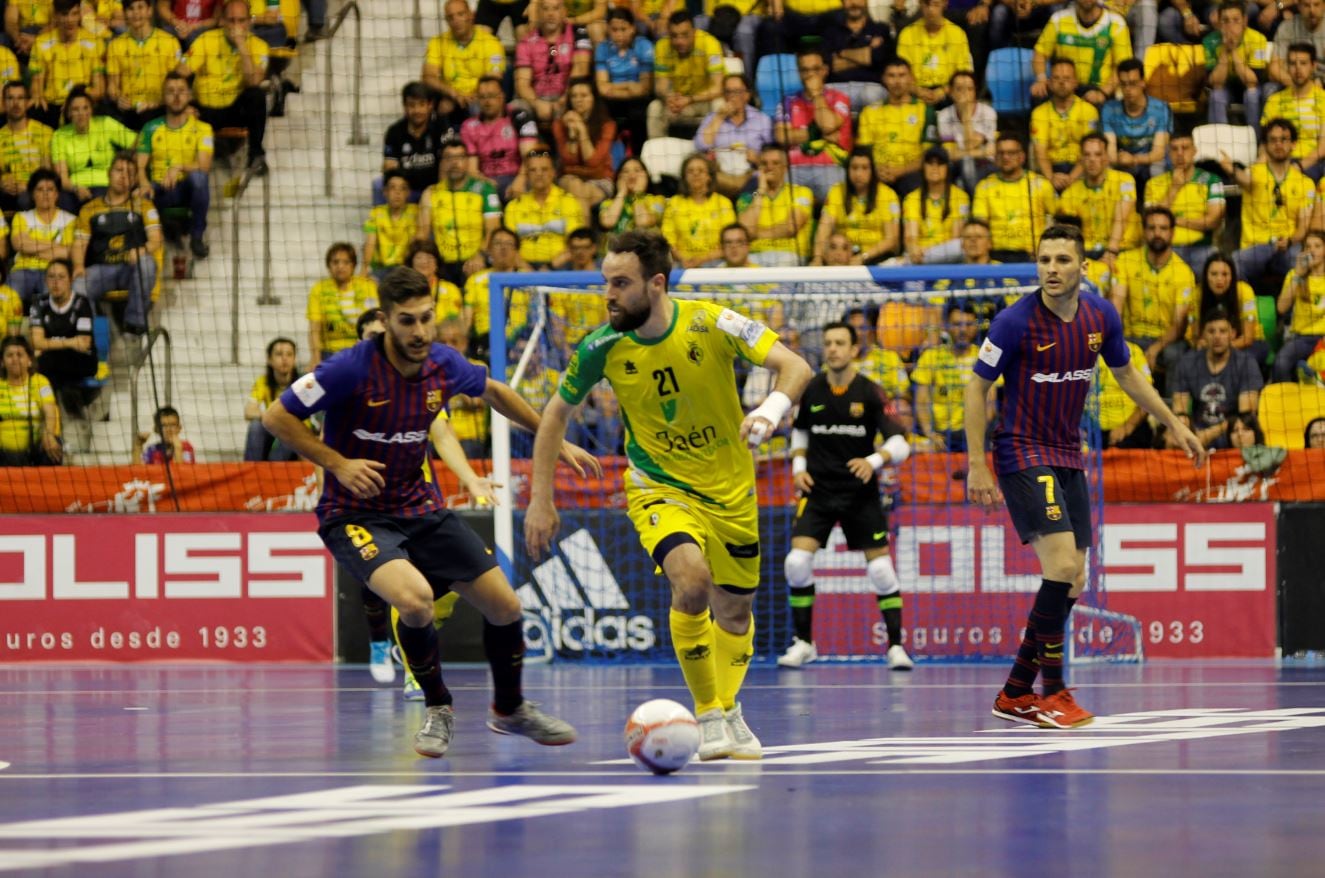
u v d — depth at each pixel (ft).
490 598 54.54
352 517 54.60
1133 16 135.33
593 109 135.85
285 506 115.14
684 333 50.98
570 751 54.60
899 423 100.63
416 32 147.13
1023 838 33.78
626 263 49.67
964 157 131.95
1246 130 131.13
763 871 29.86
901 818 36.91
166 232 137.08
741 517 52.13
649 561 110.01
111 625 114.21
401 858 31.63
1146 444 118.83
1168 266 122.31
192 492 115.65
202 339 134.92
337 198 141.69
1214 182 128.16
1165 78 133.39
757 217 129.90
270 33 145.07
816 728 61.72
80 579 114.62
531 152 131.85
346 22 146.00
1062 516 62.08
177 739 60.90
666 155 135.95
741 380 119.96
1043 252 61.62
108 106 138.41
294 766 50.65
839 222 129.59
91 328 129.49
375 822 36.91
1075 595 63.93
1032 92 134.31
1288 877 28.94
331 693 85.56
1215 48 133.69
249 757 53.83
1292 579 107.76
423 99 135.64
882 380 119.85
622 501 110.52
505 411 57.00
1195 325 121.90
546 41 138.21
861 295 104.37
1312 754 50.70
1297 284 124.16
